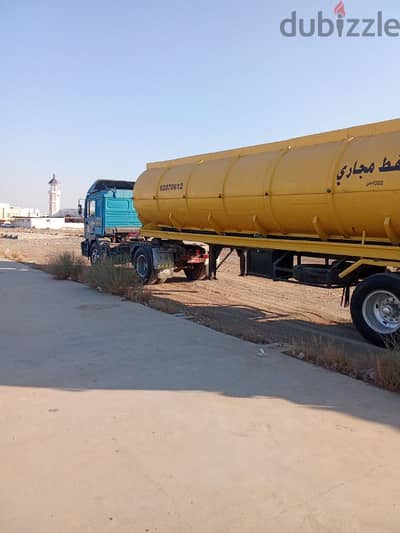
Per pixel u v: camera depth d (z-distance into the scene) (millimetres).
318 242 9227
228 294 13398
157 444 4141
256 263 11062
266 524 3066
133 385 5574
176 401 5102
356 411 4871
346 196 8133
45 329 8305
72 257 16234
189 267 15617
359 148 8141
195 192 11734
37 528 3027
